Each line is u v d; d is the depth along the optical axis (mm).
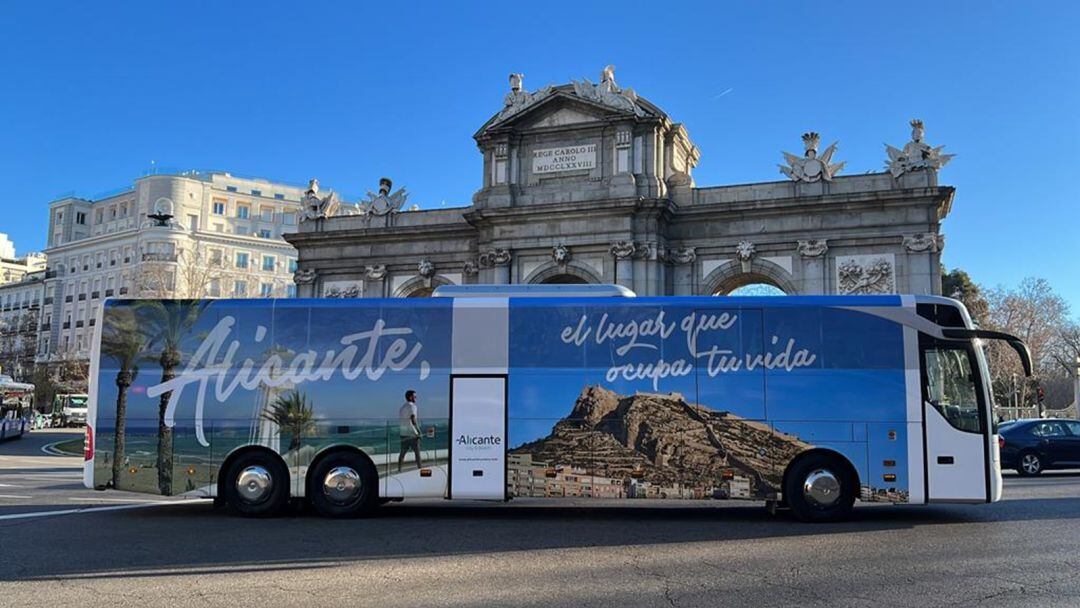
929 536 14703
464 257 47906
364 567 11898
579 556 12812
